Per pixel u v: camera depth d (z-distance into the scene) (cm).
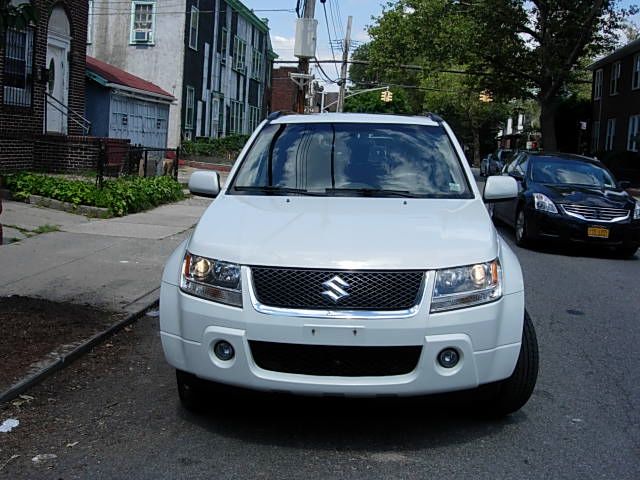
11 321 605
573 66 3709
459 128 7562
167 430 439
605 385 539
